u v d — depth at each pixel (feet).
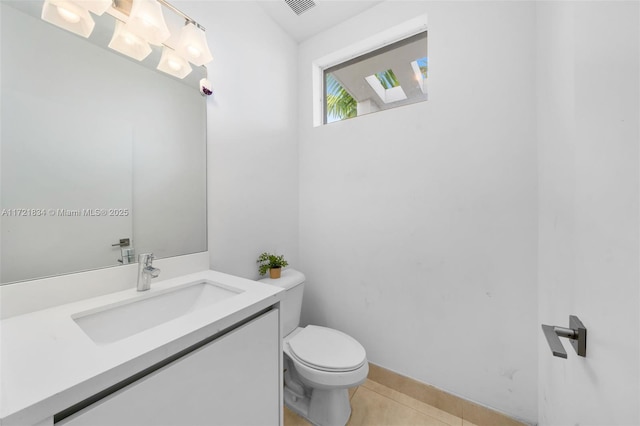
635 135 1.15
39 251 2.50
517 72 3.85
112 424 1.58
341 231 5.70
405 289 4.89
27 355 1.68
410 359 4.84
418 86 5.24
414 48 5.29
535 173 3.71
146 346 1.77
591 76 1.66
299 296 5.12
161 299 3.09
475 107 4.17
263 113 5.31
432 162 4.57
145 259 3.01
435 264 4.57
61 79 2.67
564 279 2.41
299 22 5.69
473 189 4.20
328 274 5.91
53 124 2.60
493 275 4.06
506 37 3.93
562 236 2.49
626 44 1.23
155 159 3.47
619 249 1.29
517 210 3.85
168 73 3.62
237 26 4.75
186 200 3.83
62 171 2.65
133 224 3.23
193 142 3.95
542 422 3.49
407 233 4.85
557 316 2.69
